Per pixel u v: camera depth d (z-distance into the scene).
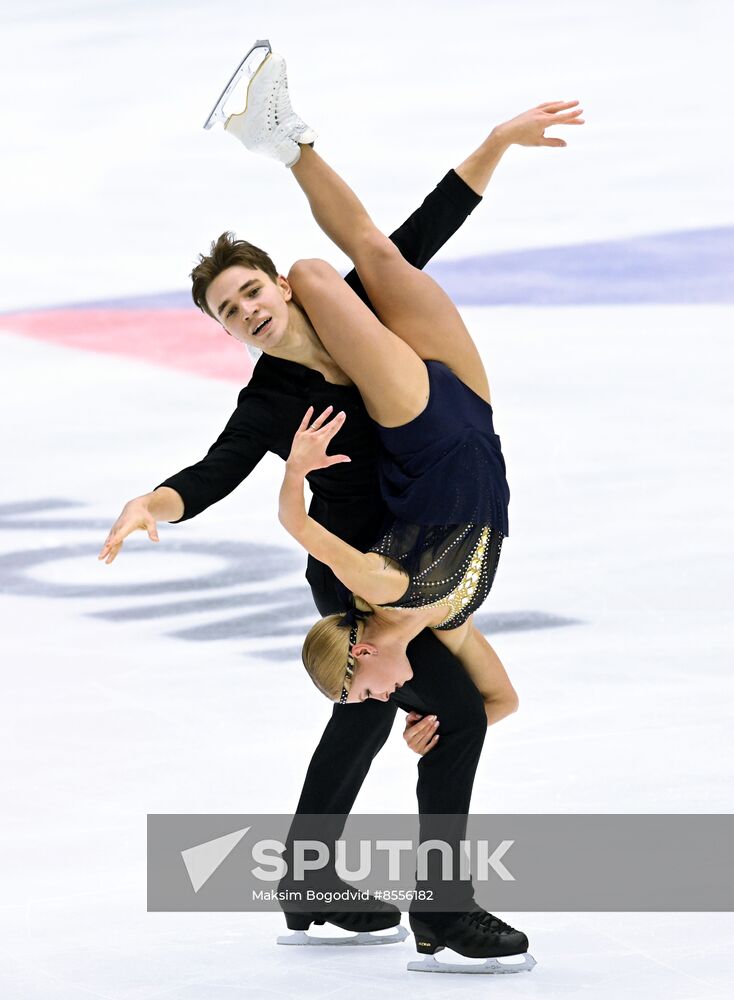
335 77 43.69
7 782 16.44
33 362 32.84
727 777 15.91
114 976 12.01
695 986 11.43
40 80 45.34
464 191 13.02
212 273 11.98
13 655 20.30
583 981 11.62
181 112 43.53
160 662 19.92
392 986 11.80
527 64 43.75
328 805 13.02
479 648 13.29
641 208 37.66
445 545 12.07
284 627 20.98
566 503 24.73
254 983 11.90
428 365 12.21
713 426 27.70
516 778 16.00
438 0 48.09
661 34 44.81
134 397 30.86
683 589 21.64
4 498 26.22
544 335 32.56
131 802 15.83
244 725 17.91
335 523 12.59
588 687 18.53
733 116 41.09
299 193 39.12
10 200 39.75
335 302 11.83
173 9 48.81
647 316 33.31
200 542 24.56
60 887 13.98
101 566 23.44
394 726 18.75
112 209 38.91
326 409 12.12
